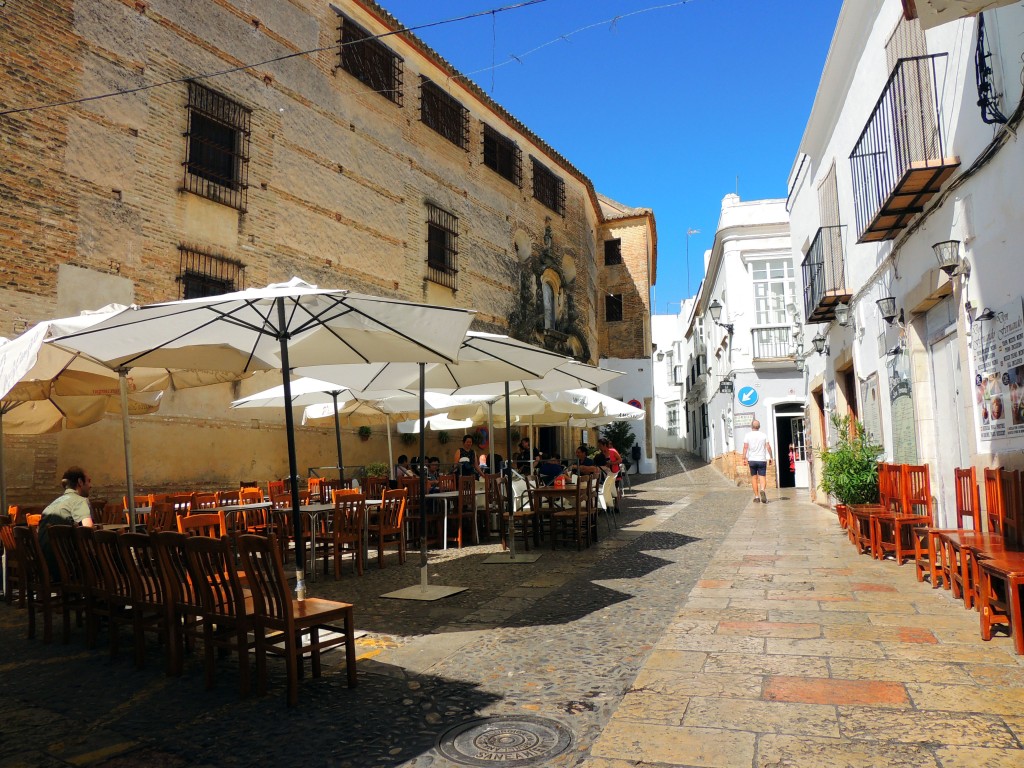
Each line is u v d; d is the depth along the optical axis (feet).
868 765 10.43
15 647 18.60
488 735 12.05
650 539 36.68
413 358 22.57
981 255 22.68
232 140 44.80
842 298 40.81
